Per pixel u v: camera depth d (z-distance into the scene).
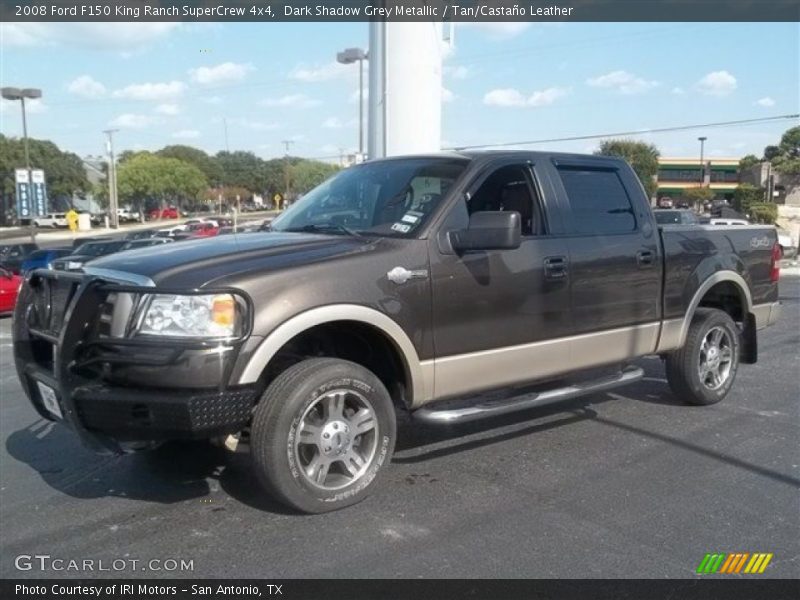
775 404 6.59
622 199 5.69
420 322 4.42
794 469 4.96
